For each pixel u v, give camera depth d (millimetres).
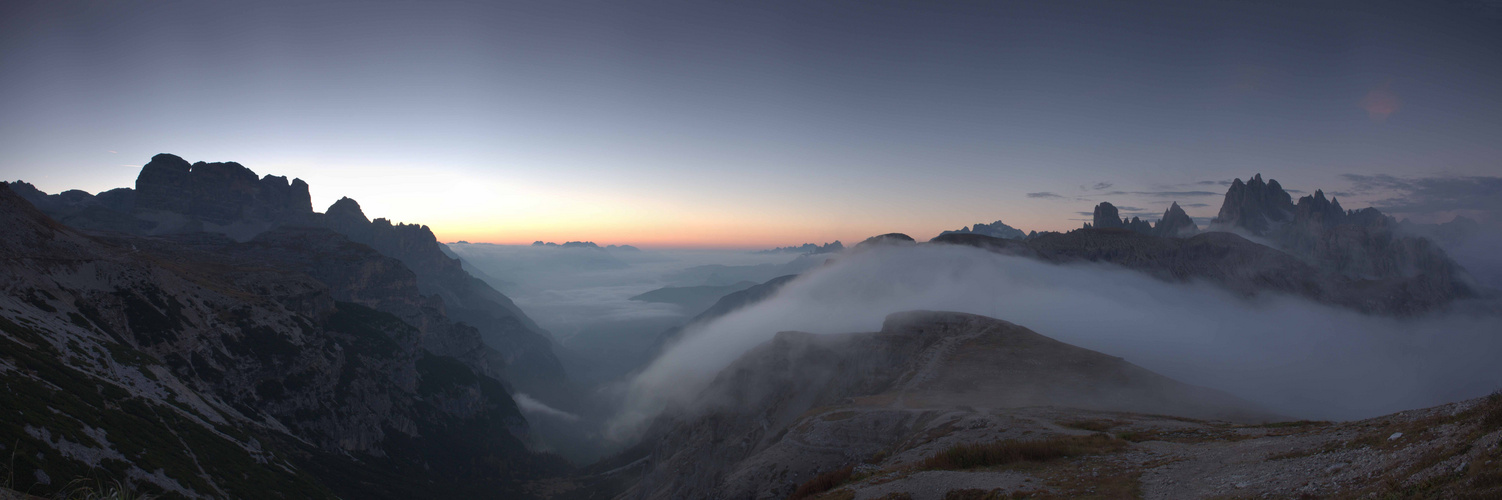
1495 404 18172
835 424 66000
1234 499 20750
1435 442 18469
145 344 117750
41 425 51500
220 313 147250
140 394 82062
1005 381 87250
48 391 60656
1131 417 50844
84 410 61875
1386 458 19453
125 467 56156
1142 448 32531
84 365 79562
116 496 22031
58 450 50281
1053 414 53875
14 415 50188
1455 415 19969
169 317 128625
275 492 79125
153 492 55938
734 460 92938
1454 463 15953
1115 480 26422
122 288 124438
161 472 60406
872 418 65625
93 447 55375
